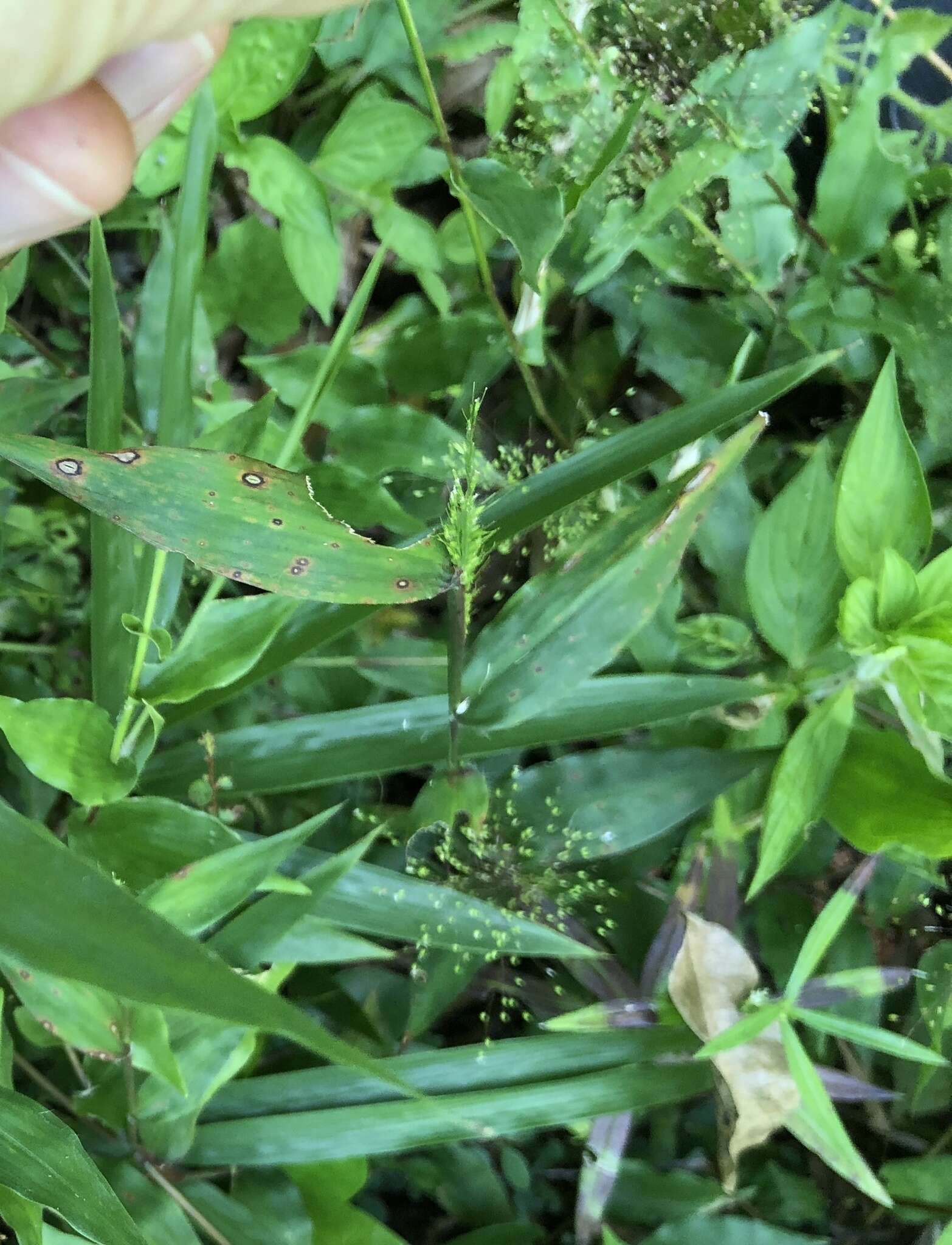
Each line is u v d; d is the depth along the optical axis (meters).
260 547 0.22
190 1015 0.28
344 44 0.33
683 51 0.31
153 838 0.28
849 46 0.32
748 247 0.32
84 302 0.36
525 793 0.31
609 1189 0.30
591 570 0.28
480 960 0.30
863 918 0.32
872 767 0.30
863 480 0.29
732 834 0.31
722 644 0.32
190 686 0.27
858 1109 0.33
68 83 0.20
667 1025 0.30
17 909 0.21
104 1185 0.24
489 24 0.33
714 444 0.33
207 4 0.20
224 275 0.33
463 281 0.35
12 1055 0.28
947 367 0.31
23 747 0.26
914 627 0.29
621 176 0.32
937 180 0.32
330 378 0.29
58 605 0.34
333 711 0.32
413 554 0.23
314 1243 0.29
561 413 0.35
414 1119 0.29
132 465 0.22
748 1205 0.32
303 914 0.28
